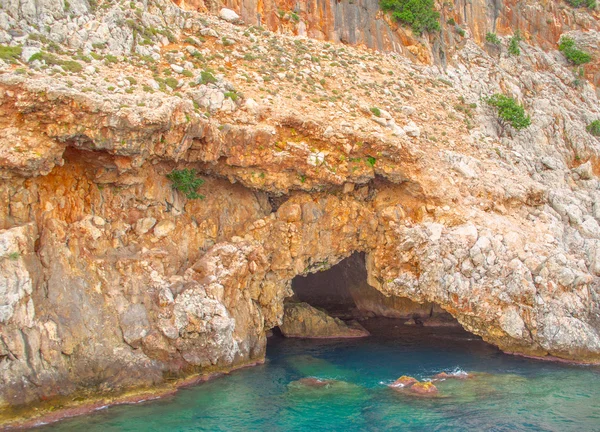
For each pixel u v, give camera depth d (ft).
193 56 105.40
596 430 68.33
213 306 81.30
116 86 85.05
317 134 94.53
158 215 85.66
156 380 76.84
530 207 109.40
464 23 157.48
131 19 101.30
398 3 142.51
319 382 83.05
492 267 94.68
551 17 174.09
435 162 105.91
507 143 129.59
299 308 110.32
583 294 96.89
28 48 83.35
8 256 67.51
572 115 145.79
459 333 112.16
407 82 129.90
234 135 88.38
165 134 79.82
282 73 111.55
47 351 69.82
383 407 74.74
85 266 76.18
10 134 70.28
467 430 68.33
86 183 80.02
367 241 100.32
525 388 81.56
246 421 69.77
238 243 90.12
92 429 65.98
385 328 115.96
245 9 125.80
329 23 135.13
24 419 66.59
